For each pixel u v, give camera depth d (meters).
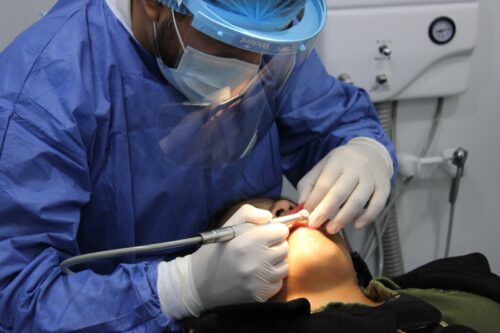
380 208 1.27
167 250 1.29
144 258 1.28
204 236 1.04
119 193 1.18
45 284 1.01
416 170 1.73
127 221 1.20
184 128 1.18
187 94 1.12
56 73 1.08
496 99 1.78
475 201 1.89
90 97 1.11
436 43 1.61
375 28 1.57
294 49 0.97
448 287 1.25
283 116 1.40
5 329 1.02
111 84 1.15
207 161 1.24
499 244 1.95
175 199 1.25
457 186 1.77
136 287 1.04
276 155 1.45
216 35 0.92
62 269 1.03
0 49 1.51
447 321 1.13
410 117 1.76
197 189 1.27
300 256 1.18
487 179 1.87
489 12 1.69
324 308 1.10
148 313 1.04
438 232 1.90
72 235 1.07
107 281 1.04
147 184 1.21
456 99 1.76
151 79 1.17
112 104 1.15
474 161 1.84
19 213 1.01
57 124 1.04
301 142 1.46
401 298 1.11
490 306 1.17
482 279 1.22
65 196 1.04
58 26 1.15
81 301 1.01
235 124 1.19
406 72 1.62
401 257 1.84
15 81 1.07
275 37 0.95
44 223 1.03
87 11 1.17
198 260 1.07
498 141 1.83
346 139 1.40
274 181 1.47
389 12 1.57
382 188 1.28
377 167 1.30
